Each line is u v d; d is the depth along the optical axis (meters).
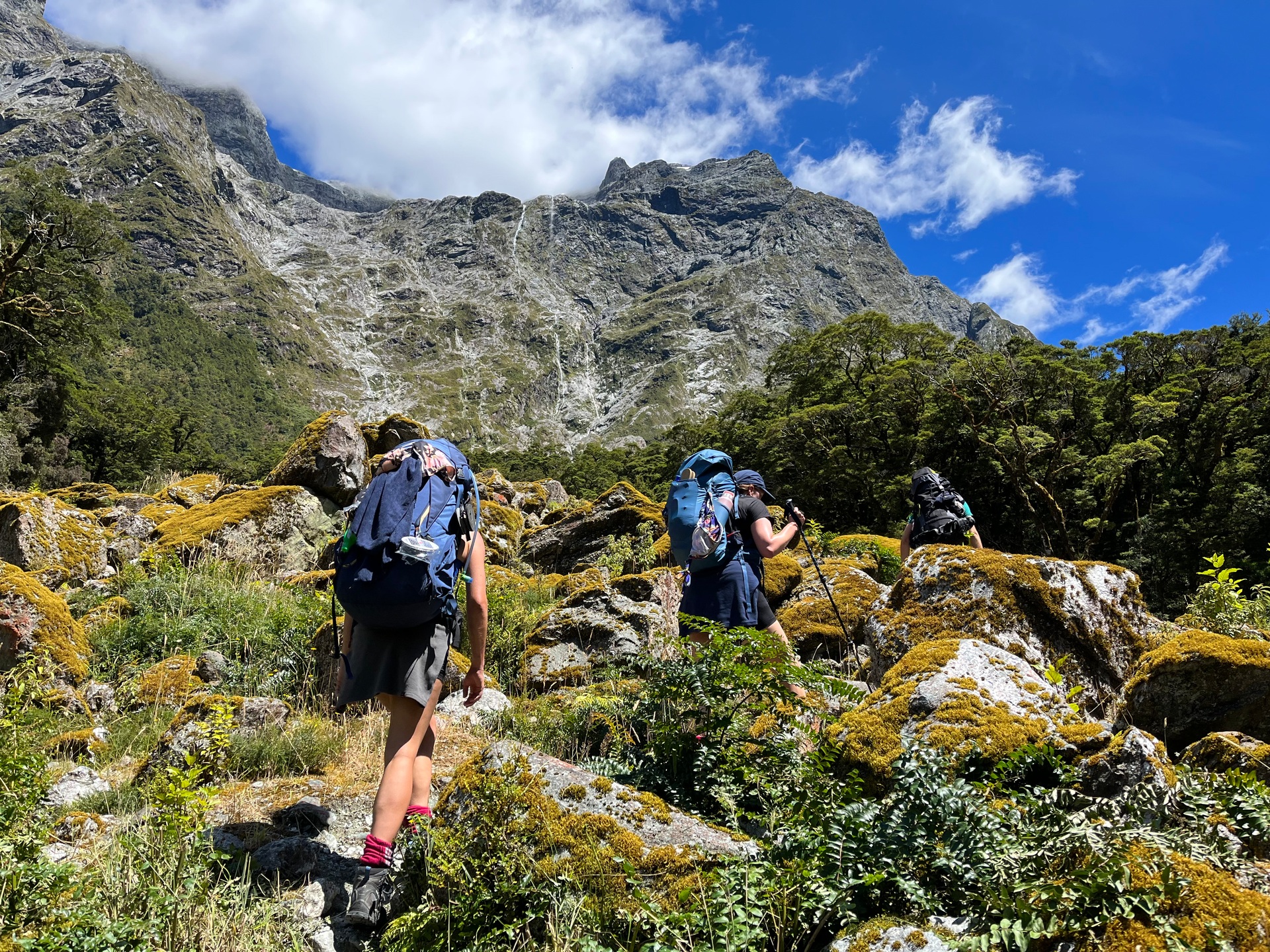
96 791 3.88
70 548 8.66
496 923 2.49
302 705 5.15
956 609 4.52
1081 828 2.22
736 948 2.07
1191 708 3.53
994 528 39.09
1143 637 4.43
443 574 2.86
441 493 3.00
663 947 2.12
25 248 39.06
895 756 3.09
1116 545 36.09
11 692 4.65
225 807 3.45
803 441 43.44
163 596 7.23
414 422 14.59
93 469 68.19
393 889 2.75
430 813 2.98
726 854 2.55
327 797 3.58
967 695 3.22
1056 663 4.31
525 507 15.64
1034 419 37.94
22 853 2.55
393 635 2.91
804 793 2.78
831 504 42.03
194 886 2.58
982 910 2.25
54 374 47.25
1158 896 2.00
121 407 81.62
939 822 2.49
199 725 4.04
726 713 3.34
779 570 7.61
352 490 11.69
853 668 5.93
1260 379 36.50
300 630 6.09
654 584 6.67
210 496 13.13
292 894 2.77
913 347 46.88
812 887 2.25
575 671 5.73
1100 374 39.84
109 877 2.69
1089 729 3.06
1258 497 31.44
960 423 38.62
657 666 3.67
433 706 2.95
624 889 2.50
